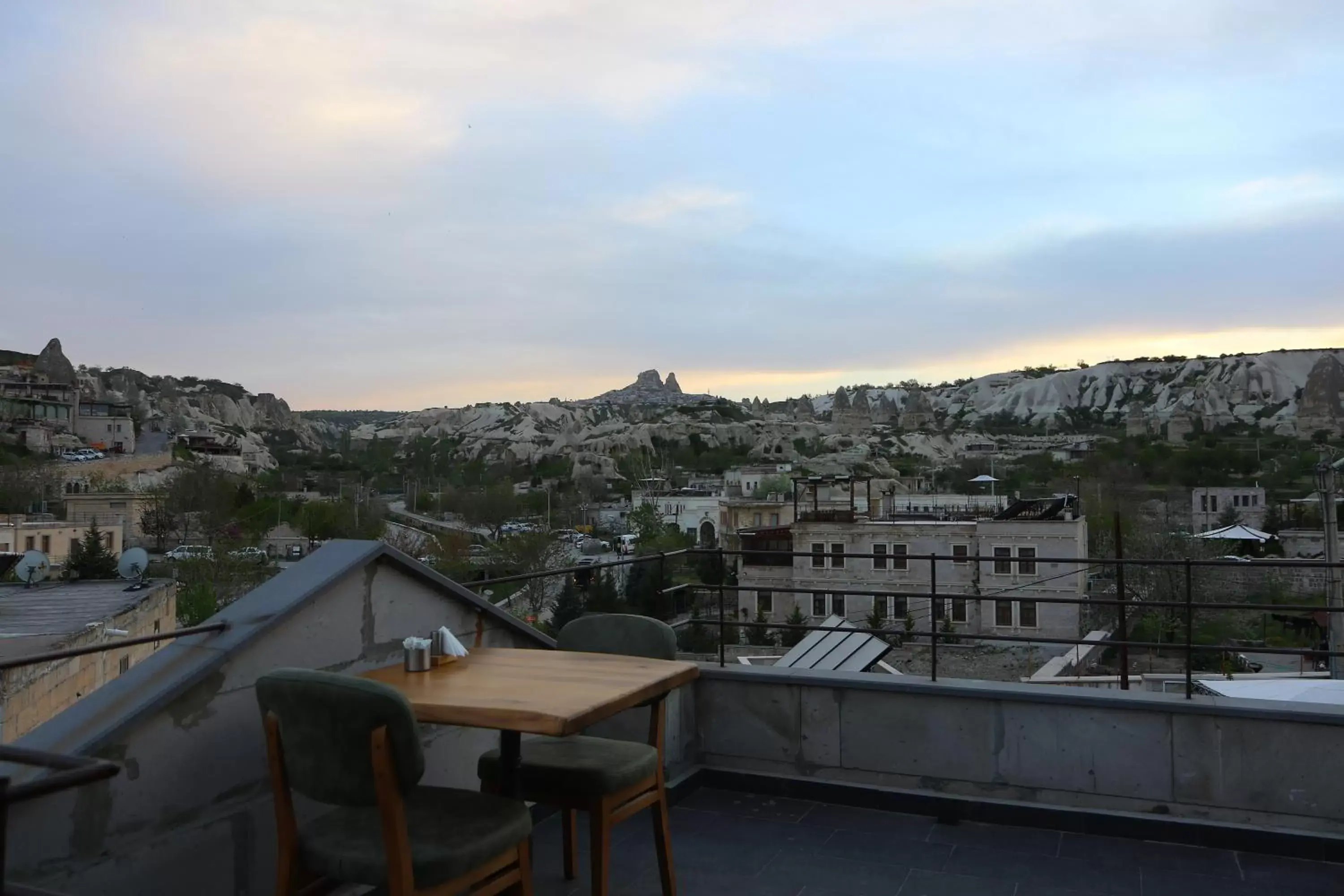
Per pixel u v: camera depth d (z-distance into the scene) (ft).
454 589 14.94
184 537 215.72
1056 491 190.60
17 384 415.44
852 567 103.35
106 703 10.32
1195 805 15.19
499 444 624.18
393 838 8.68
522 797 12.02
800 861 14.80
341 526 223.92
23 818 9.00
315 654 12.48
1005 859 14.74
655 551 207.62
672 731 18.02
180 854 10.60
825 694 17.63
